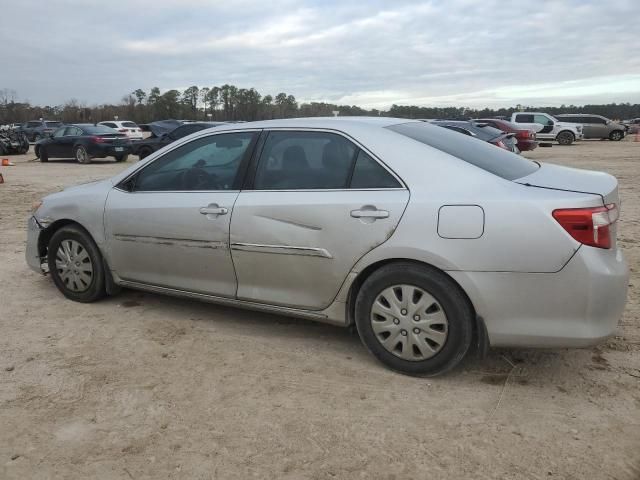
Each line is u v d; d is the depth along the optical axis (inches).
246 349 157.6
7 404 129.0
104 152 815.7
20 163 842.2
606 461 106.6
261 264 154.1
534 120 1176.8
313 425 119.9
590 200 123.1
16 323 177.0
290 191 150.3
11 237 301.9
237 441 114.6
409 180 136.9
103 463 108.3
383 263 139.5
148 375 142.6
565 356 150.1
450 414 123.5
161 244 171.0
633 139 1412.4
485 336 129.8
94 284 190.2
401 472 104.5
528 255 123.3
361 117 164.1
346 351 155.9
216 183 163.8
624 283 126.0
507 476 102.9
